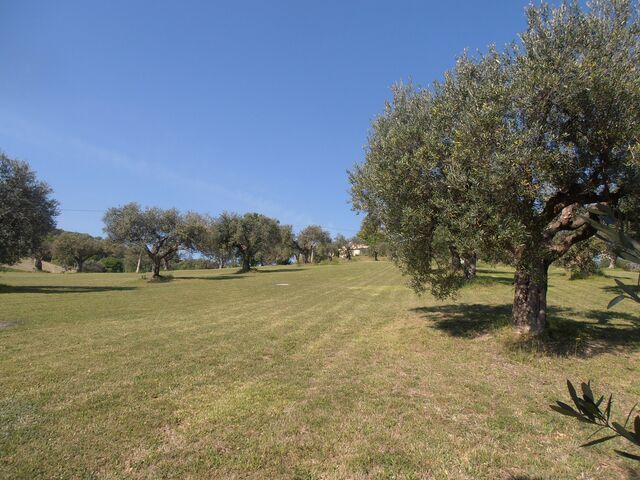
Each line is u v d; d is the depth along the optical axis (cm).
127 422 555
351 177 1231
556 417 577
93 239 8869
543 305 1032
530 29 841
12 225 2636
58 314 1571
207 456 467
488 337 1066
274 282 3453
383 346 1023
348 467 445
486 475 432
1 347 995
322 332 1209
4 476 423
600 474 434
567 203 897
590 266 2767
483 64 934
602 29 813
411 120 1072
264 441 503
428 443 499
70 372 783
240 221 5456
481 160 804
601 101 760
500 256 867
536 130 773
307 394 670
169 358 896
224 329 1255
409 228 953
